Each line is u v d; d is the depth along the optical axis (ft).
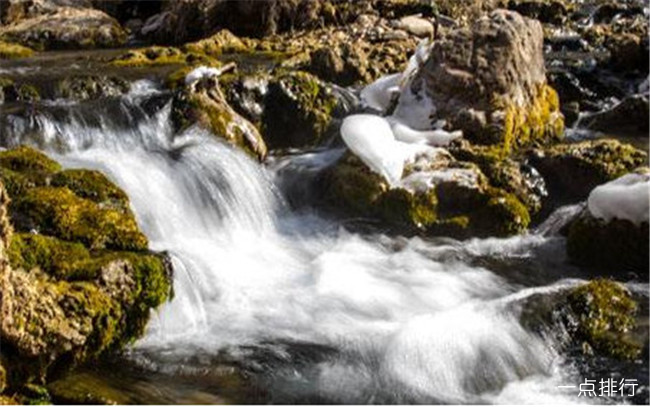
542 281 22.94
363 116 28.55
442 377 17.46
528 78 31.60
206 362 17.19
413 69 32.45
